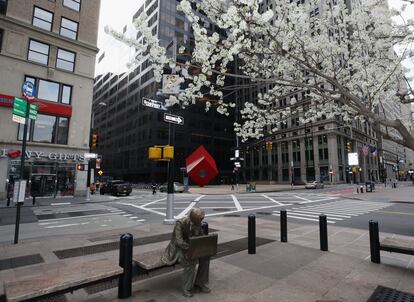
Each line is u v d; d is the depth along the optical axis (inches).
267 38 215.2
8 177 821.9
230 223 409.1
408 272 188.4
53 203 749.3
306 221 454.3
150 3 2266.2
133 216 519.8
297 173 2455.7
